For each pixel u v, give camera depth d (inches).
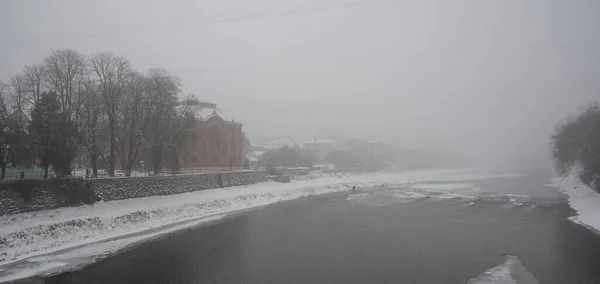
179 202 1900.8
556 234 1384.1
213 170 2832.2
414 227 1552.7
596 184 2145.7
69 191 1498.5
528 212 1886.1
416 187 3496.6
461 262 1070.4
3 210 1261.1
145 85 2190.0
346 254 1162.6
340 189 3316.9
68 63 1782.7
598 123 2276.1
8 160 1450.5
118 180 1717.5
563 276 948.0
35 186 1382.9
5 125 1444.4
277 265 1060.5
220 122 2999.5
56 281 930.1
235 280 943.7
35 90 1724.9
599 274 959.6
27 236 1182.9
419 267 1029.8
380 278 946.7
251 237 1398.9
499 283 906.1
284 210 2053.4
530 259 1088.2
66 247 1220.5
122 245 1272.1
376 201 2429.9
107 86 1966.0
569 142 2876.5
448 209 2033.7
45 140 1537.9
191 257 1142.3
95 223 1414.9
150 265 1062.4
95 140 1945.1
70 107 1772.9
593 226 1505.9
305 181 3312.0
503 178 4650.6
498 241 1298.0
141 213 1631.4
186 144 2792.8
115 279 950.4
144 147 2098.9
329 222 1684.3
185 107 2354.8
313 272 997.8
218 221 1713.8
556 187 3201.3
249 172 2775.6
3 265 1035.9
